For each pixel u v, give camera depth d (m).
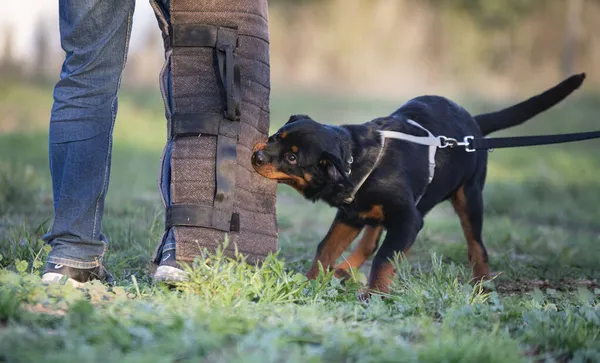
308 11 44.47
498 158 23.08
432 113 7.29
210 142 5.52
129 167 16.72
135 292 5.24
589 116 32.22
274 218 5.91
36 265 5.35
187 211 5.41
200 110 5.52
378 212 6.54
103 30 5.24
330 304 5.16
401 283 6.19
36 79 27.86
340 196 6.42
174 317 4.13
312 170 6.18
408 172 6.60
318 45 43.06
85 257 5.33
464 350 3.96
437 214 14.30
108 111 5.35
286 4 44.69
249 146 5.76
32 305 4.45
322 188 6.37
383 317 4.87
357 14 43.50
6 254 6.32
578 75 8.12
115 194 11.90
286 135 6.12
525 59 47.06
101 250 5.45
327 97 33.75
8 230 7.73
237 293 5.02
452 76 43.88
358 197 6.49
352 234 6.85
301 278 5.41
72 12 5.20
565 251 8.84
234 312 4.55
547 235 11.09
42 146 18.17
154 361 3.47
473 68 44.78
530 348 4.47
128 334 3.90
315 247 8.84
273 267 5.38
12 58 27.95
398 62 43.25
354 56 42.59
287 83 39.09
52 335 3.87
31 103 23.64
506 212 14.72
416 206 6.84
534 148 25.36
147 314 4.23
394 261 6.24
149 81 33.12
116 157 18.27
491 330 4.71
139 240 7.73
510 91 40.81
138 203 10.95
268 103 5.93
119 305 4.49
